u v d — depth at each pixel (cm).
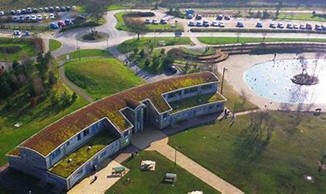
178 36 18400
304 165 10181
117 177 9475
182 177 9550
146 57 15862
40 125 11206
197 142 10900
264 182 9531
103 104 10844
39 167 9119
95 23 19250
